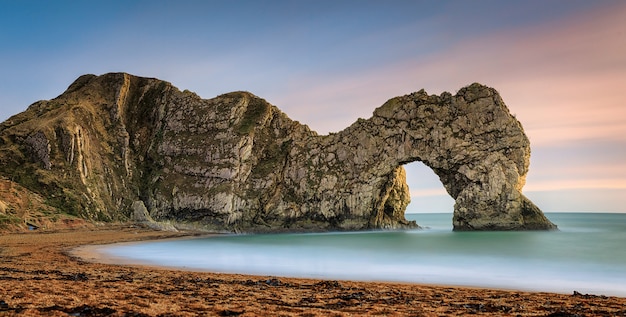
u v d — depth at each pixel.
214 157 118.44
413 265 42.44
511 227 99.69
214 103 132.00
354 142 118.81
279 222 114.81
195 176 117.38
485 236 85.12
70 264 36.47
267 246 66.81
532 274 36.25
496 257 49.50
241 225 110.88
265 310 17.06
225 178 114.25
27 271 28.84
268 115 130.12
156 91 141.25
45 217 81.69
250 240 80.56
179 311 16.05
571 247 60.12
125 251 54.62
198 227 106.88
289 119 131.38
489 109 106.38
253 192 116.00
